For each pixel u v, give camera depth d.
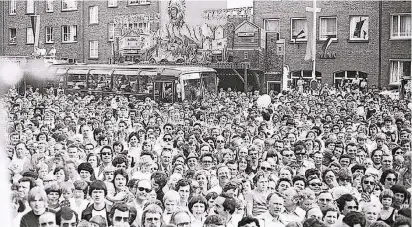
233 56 41.84
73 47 50.44
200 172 11.57
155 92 35.34
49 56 48.97
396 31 39.19
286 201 10.53
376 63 39.75
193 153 13.54
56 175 11.82
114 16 47.88
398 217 9.81
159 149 16.22
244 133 17.17
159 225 9.48
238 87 41.69
